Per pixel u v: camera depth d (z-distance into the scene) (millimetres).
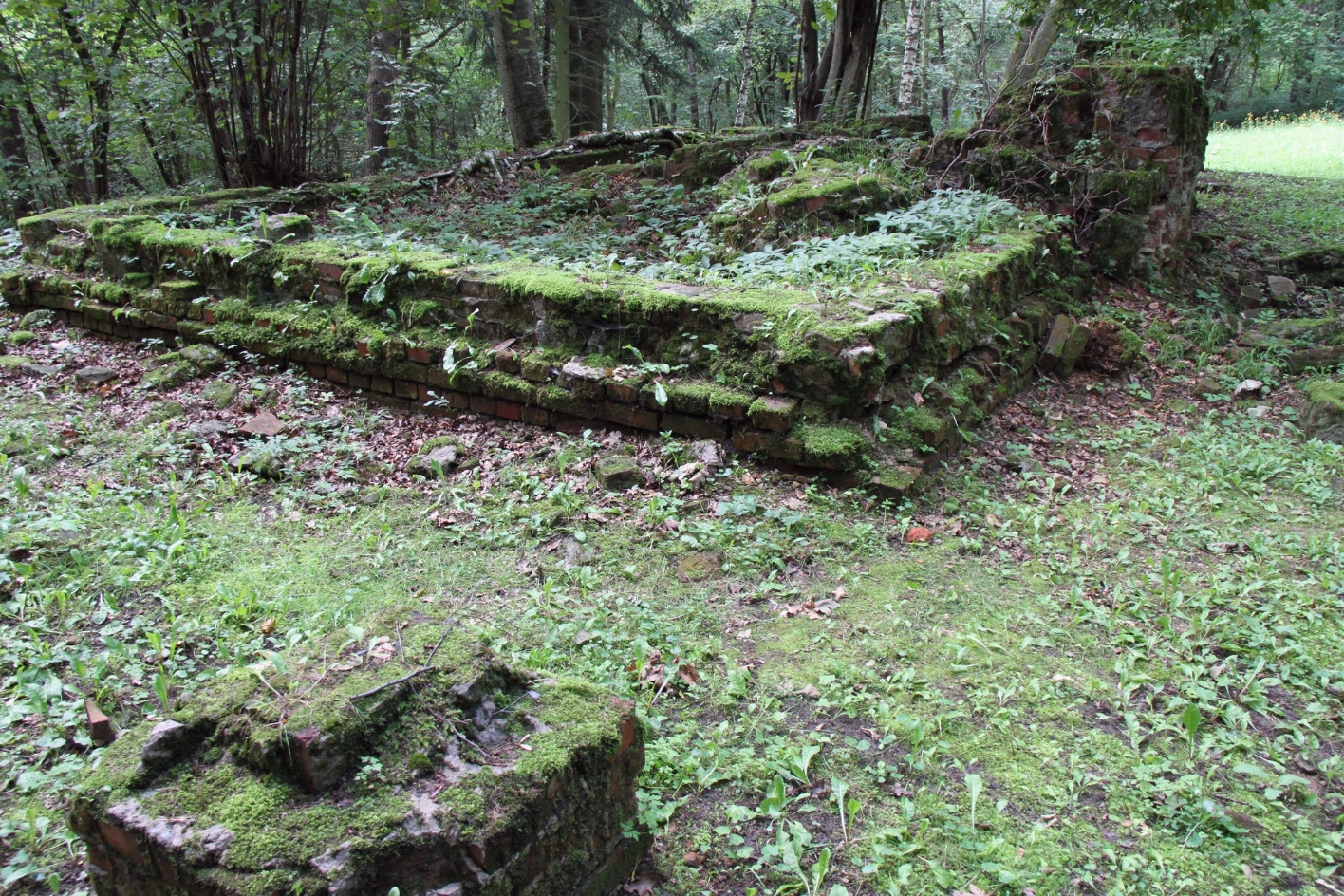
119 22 9727
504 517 4074
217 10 8406
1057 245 7234
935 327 4926
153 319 6305
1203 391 6172
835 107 10844
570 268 5551
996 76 17359
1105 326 6387
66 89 11352
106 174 11492
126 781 1802
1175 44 8188
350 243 6309
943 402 4855
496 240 7852
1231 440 5324
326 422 5117
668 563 3742
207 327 6062
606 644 3170
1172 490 4664
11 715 2684
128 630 3146
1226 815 2438
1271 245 9203
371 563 3699
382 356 5348
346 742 1808
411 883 1731
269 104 9508
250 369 5852
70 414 5180
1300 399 5902
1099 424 5598
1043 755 2680
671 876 2250
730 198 7480
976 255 5980
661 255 7188
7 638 3064
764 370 4434
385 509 4199
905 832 2359
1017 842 2354
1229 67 24797
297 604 3350
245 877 1629
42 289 6910
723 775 2564
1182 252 8242
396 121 12086
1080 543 4070
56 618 3221
